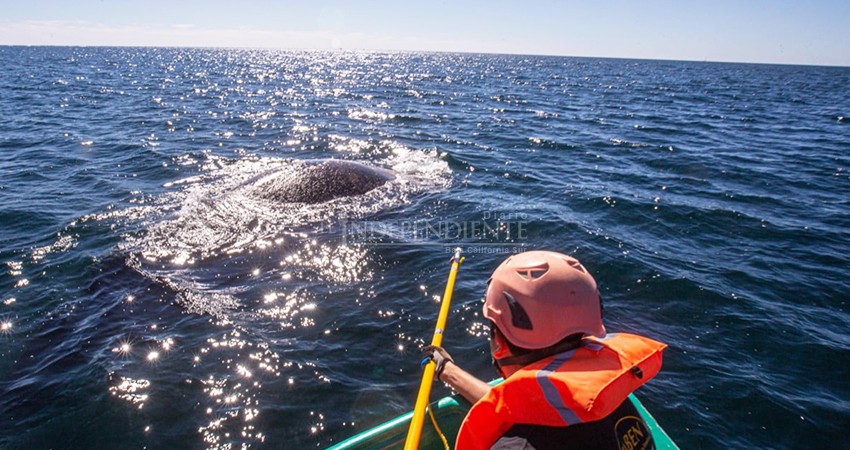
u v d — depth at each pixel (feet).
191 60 238.68
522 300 5.43
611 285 17.89
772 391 12.75
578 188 29.14
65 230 21.57
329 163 27.45
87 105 63.77
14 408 12.05
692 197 28.09
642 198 27.43
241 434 11.37
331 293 17.03
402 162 35.42
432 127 51.49
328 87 102.53
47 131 44.73
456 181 30.12
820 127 59.77
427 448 9.39
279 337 14.75
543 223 23.06
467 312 15.92
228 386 12.78
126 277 17.84
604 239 21.57
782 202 27.84
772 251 21.16
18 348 14.16
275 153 37.86
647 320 15.87
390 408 12.12
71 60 199.93
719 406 12.27
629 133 50.19
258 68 180.45
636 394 12.55
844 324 15.85
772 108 80.64
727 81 163.12
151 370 13.28
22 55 248.32
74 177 29.76
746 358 14.08
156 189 27.32
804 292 17.76
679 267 19.24
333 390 12.67
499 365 5.89
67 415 11.85
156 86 94.99
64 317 15.57
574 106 75.00
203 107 64.59
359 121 54.90
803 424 11.76
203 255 19.51
